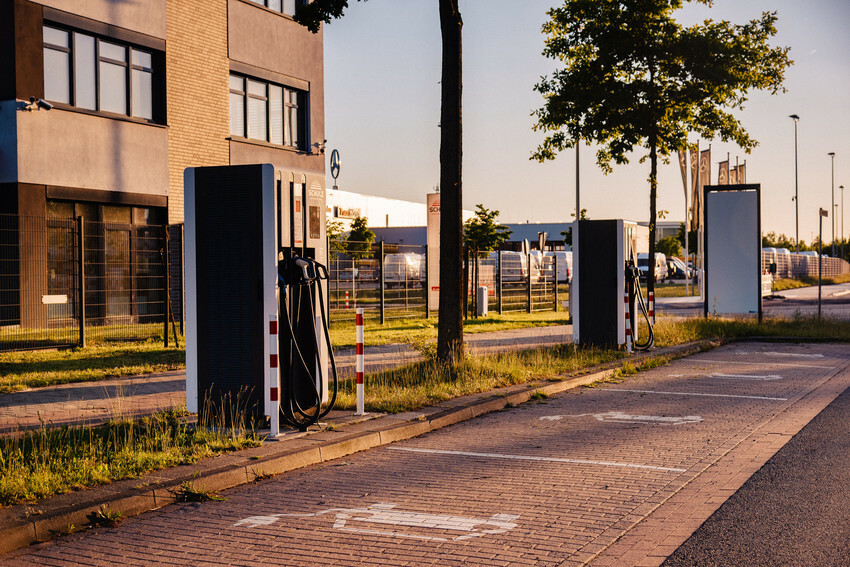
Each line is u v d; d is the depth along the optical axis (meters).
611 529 5.27
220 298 8.49
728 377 13.00
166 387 11.41
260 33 23.30
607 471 6.89
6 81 16.80
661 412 9.86
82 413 9.32
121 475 6.35
